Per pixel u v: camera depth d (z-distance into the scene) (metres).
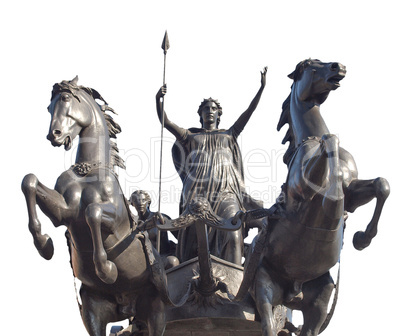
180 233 17.62
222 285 15.68
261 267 14.78
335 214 13.70
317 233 14.12
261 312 14.48
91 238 14.16
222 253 17.19
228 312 15.59
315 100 15.43
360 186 14.45
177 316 15.64
